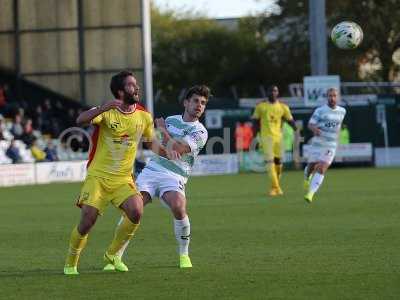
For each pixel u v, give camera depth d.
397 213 47.66
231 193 64.31
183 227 30.83
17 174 80.69
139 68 97.94
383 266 30.23
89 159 29.42
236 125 96.12
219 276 28.89
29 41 101.19
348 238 37.84
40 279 28.92
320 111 55.78
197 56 179.12
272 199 58.31
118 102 28.05
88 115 28.08
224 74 172.00
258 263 31.52
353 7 155.00
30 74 101.38
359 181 73.75
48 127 95.19
